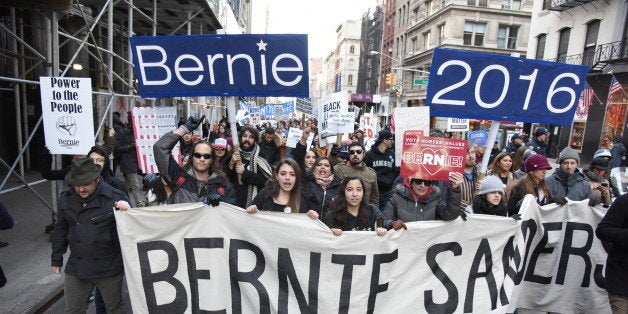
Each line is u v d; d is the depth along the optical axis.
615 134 17.83
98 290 3.64
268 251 3.20
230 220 3.18
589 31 19.95
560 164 4.58
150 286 3.12
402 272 3.30
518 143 9.23
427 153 3.25
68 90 4.85
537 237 3.75
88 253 3.12
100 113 11.73
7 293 4.32
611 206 3.11
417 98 40.75
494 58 3.66
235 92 3.88
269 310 3.20
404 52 45.56
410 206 3.74
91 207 3.12
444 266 3.36
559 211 3.79
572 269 3.83
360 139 10.34
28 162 10.62
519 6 34.53
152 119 5.27
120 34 13.98
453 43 34.16
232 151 4.58
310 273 3.22
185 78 3.85
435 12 36.50
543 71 3.73
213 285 3.19
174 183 3.59
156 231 3.11
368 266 3.24
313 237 3.20
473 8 33.56
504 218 3.46
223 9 15.45
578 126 20.11
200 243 3.17
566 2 20.08
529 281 3.85
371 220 3.55
